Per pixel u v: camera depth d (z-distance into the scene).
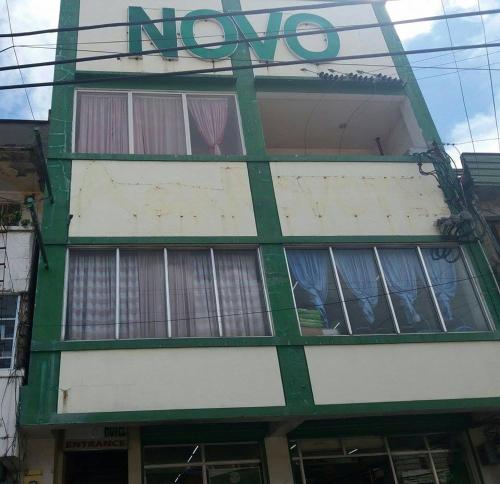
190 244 9.63
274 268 9.69
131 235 9.49
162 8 12.58
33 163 10.16
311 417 8.52
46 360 8.06
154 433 8.89
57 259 9.00
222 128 11.45
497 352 9.48
